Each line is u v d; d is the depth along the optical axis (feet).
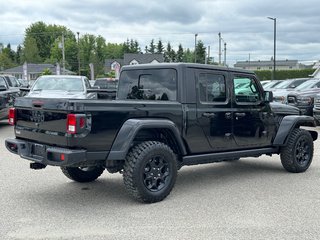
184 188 21.98
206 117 21.18
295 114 26.68
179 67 20.52
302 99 51.44
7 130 46.60
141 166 18.34
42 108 17.99
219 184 22.90
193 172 26.16
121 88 23.40
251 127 23.65
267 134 24.67
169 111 19.71
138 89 22.44
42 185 22.35
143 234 15.26
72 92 43.37
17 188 21.68
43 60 424.87
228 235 15.17
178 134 19.89
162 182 19.38
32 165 19.06
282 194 20.72
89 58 385.91
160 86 21.29
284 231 15.60
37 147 18.61
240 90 23.17
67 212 17.79
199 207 18.53
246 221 16.67
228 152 22.71
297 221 16.69
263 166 28.17
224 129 22.15
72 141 16.93
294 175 25.29
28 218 17.01
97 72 354.13
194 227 15.98
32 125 19.04
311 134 27.27
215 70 21.81
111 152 17.81
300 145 25.95
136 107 18.65
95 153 17.51
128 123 18.20
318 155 32.17
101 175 24.73
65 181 23.25
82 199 19.75
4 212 17.75
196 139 20.89
